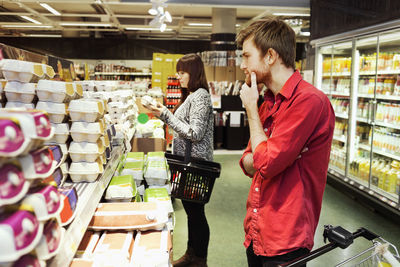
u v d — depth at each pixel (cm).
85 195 129
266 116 142
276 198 130
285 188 130
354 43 457
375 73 439
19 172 73
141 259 131
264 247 133
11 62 127
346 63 500
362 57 462
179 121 230
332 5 507
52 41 1388
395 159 417
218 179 546
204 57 895
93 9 1117
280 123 124
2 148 67
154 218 155
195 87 250
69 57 1404
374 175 429
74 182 145
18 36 1389
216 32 923
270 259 131
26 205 75
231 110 816
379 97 428
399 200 370
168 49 1432
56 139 139
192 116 239
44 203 80
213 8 921
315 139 128
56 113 135
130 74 1276
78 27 1358
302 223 128
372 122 437
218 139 833
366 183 444
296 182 129
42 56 178
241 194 471
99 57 1412
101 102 147
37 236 76
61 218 98
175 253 297
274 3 600
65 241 97
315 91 125
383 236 341
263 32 130
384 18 386
